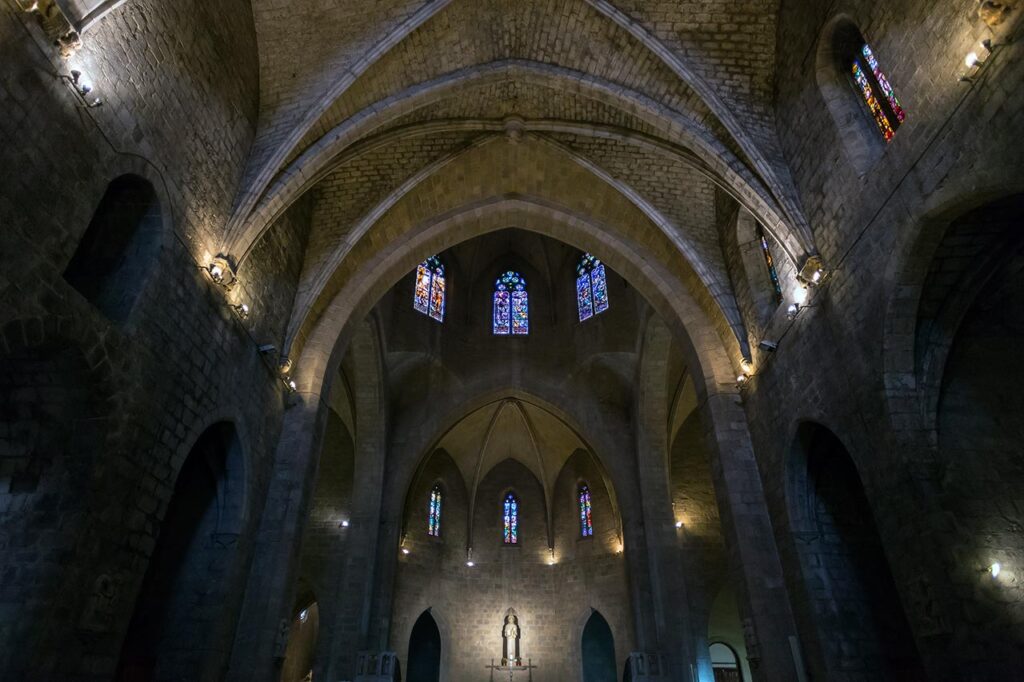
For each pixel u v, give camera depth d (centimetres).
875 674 1180
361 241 1805
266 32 1359
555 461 3194
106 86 866
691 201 1775
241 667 1252
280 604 1338
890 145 1007
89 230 994
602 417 2705
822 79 1209
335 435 2755
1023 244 938
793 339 1347
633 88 1491
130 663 1147
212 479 1313
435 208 1900
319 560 2502
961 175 848
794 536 1320
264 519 1416
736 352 1647
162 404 1006
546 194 1934
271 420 1466
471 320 2912
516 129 1694
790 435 1353
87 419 875
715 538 2559
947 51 875
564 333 2862
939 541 908
